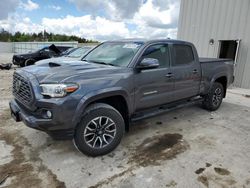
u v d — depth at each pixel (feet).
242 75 28.35
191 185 8.23
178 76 13.29
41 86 8.83
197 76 14.88
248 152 10.90
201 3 31.76
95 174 8.80
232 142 12.00
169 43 13.12
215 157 10.30
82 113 9.32
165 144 11.53
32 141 11.39
